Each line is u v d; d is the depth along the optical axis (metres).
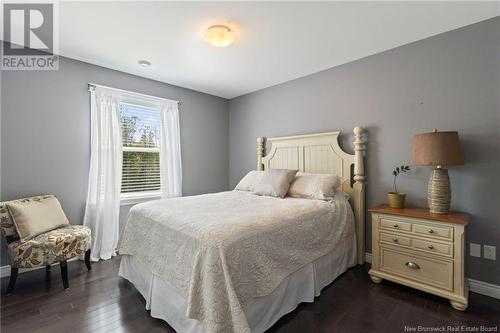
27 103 2.52
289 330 1.62
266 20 2.06
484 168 2.07
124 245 2.21
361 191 2.70
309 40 2.39
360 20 2.06
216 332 1.25
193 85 3.75
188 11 1.93
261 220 1.73
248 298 1.44
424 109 2.38
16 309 1.86
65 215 2.64
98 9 1.90
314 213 2.12
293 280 1.83
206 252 1.39
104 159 2.96
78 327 1.66
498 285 2.00
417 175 2.43
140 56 2.74
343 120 2.97
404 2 1.83
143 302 1.96
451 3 1.84
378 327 1.65
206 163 4.16
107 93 3.00
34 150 2.56
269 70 3.15
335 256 2.33
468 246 2.13
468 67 2.15
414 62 2.44
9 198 2.42
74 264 2.71
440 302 1.93
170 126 3.61
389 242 2.19
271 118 3.80
